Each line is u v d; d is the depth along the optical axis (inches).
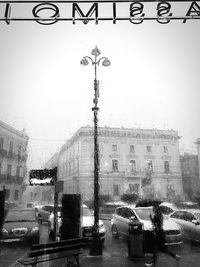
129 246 326.6
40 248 255.9
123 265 293.1
